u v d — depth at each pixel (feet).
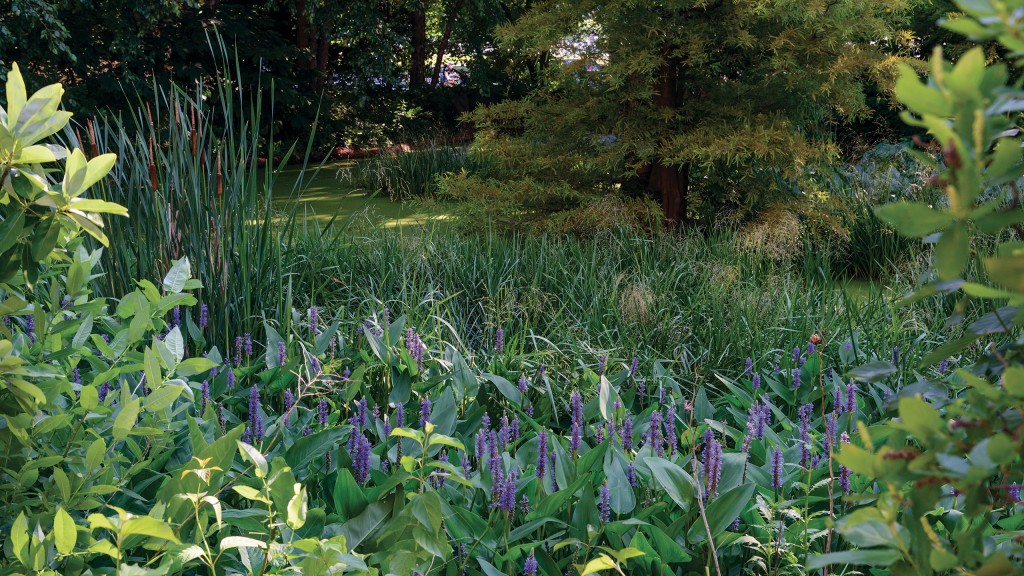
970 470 2.18
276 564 5.09
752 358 12.24
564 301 14.38
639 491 7.85
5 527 5.32
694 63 20.21
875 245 20.04
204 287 11.16
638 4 20.42
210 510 5.92
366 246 16.69
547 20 21.53
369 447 7.59
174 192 11.43
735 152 19.69
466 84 56.59
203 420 7.68
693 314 13.61
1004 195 3.06
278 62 44.06
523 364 11.21
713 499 7.30
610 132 22.08
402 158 34.12
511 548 6.54
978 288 2.18
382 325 12.10
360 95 48.08
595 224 19.89
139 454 6.08
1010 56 2.25
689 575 6.66
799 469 8.09
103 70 37.42
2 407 4.66
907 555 2.57
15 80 4.29
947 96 2.15
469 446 8.84
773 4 19.48
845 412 9.75
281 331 11.60
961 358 11.57
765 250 17.97
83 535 5.24
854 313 13.41
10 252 4.61
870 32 20.26
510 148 21.99
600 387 9.13
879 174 23.91
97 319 7.45
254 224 13.14
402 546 6.02
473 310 14.33
